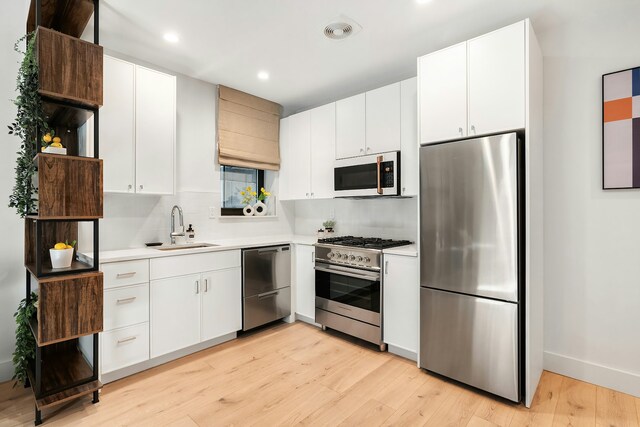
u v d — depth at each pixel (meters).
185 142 3.17
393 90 2.89
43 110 1.79
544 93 2.39
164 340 2.49
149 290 2.41
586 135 2.24
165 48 2.62
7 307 2.26
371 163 2.97
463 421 1.85
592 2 2.06
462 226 2.17
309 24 2.30
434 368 2.33
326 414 1.92
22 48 2.31
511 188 1.97
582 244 2.26
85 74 1.88
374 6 2.10
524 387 2.04
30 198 1.94
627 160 2.08
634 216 2.08
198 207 3.28
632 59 2.08
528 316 1.96
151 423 1.83
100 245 2.63
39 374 1.83
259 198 3.85
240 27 2.32
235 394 2.12
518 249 1.97
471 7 2.11
